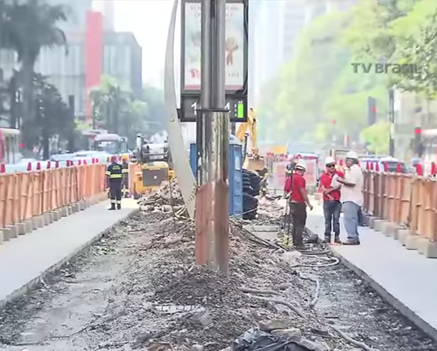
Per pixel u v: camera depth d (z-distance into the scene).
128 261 20.34
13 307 14.31
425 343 11.86
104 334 11.73
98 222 30.16
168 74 16.50
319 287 16.86
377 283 15.93
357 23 88.19
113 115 120.69
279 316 12.11
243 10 19.67
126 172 48.81
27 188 26.55
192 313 11.55
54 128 88.25
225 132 14.54
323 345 10.41
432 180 20.45
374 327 13.12
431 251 20.03
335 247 22.42
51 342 11.62
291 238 24.09
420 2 71.88
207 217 14.58
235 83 19.94
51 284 17.02
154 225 29.70
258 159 44.25
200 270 14.16
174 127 16.53
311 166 49.88
